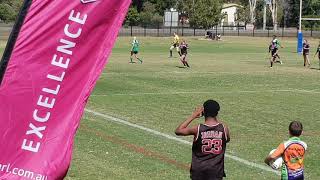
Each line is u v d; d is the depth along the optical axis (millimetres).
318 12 119125
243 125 16656
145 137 14461
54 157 4785
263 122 17250
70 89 4840
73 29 4801
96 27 4863
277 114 18844
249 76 31672
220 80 29156
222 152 7336
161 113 18328
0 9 95250
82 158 12031
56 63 4789
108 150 12883
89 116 17406
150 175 10859
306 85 27953
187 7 91250
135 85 26016
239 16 124312
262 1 123188
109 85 25688
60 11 4766
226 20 132750
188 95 22984
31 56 4727
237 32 94500
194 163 7293
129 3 4949
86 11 4820
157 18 105938
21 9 4715
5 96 4703
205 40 78562
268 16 122500
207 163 7234
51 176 4762
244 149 13445
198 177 7250
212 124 7336
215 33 81188
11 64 4699
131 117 17406
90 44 4867
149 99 21531
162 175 10898
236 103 21141
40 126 4773
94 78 4887
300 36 58125
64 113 4832
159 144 13680
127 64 38438
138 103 20453
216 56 49844
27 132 4754
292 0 122562
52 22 4754
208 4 90125
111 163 11711
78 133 14672
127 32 82938
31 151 4758
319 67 39531
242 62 42906
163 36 81312
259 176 11102
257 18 123188
